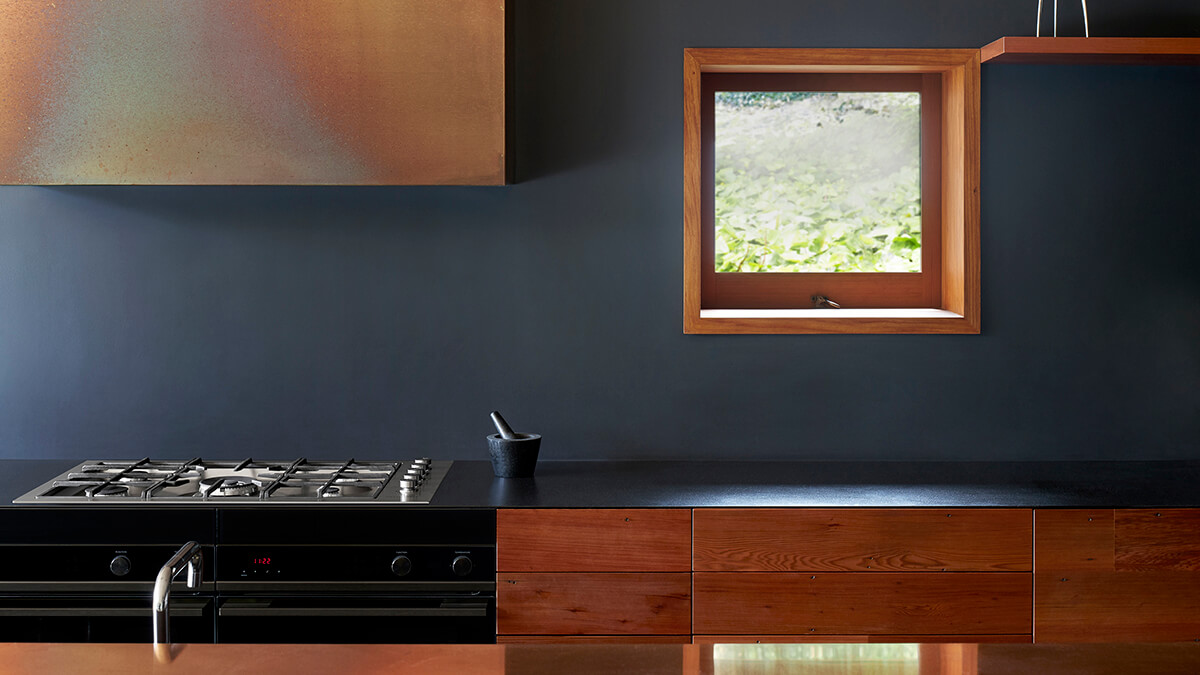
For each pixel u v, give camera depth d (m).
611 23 2.71
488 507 2.26
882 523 2.26
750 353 2.77
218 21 2.33
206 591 2.26
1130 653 1.22
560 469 2.66
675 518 2.26
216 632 2.26
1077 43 2.49
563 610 2.27
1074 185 2.73
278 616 2.25
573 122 2.72
